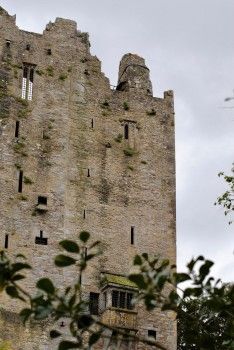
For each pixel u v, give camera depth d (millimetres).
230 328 14266
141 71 62031
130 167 57469
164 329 52406
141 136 59094
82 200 54844
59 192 54375
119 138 58281
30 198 53469
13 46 58375
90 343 13430
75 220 53969
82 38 61062
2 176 53438
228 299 13945
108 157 57188
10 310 49000
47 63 58875
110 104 59375
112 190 56125
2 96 56125
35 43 59281
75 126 57281
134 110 59906
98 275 52812
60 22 60906
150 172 57906
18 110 56125
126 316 51312
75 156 56156
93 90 59344
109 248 53969
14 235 51906
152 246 55250
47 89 57812
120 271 53438
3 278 13102
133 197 56469
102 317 51094
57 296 12930
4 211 52375
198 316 14367
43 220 53031
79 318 13141
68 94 58250
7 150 54406
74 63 59688
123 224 55250
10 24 59094
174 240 56094
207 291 13609
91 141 57250
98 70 60250
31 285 50469
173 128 60500
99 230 54344
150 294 13180
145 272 13305
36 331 49062
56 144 55969
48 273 51406
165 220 56562
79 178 55500
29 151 54969
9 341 48156
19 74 57531
